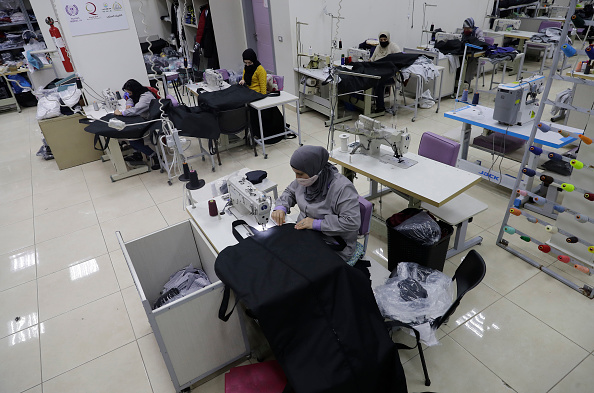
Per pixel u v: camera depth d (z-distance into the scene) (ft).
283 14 17.90
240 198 7.13
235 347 6.74
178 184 13.47
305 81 17.98
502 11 24.70
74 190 13.46
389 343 5.25
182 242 7.70
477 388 6.39
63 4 13.60
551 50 22.63
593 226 7.99
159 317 5.59
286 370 5.14
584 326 7.39
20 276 9.59
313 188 6.89
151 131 13.07
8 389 6.88
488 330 7.40
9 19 21.22
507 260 9.13
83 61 14.70
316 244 5.94
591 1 24.48
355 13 19.16
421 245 7.66
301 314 5.22
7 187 13.88
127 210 12.08
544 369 6.64
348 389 4.97
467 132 11.71
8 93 21.84
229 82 18.08
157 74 18.28
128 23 14.96
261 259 5.74
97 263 9.89
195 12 23.34
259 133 15.79
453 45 18.70
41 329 8.07
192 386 6.73
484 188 12.00
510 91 9.61
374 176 8.33
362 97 17.61
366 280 5.62
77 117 14.51
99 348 7.59
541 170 11.30
